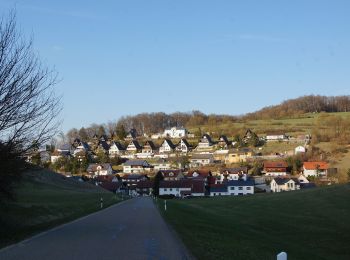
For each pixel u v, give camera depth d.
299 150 130.00
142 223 27.50
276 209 51.09
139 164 149.38
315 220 41.19
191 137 188.75
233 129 179.50
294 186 101.56
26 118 19.03
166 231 22.83
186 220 31.86
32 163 21.05
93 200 57.03
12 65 18.50
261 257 18.11
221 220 39.31
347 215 42.31
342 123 142.88
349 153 117.75
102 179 127.94
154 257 14.48
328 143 129.62
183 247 16.94
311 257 24.53
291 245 28.61
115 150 177.62
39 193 60.31
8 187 21.06
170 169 141.62
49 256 14.29
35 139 19.73
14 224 23.11
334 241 31.88
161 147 172.12
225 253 16.80
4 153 18.33
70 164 145.88
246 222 41.31
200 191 111.12
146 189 123.50
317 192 59.22
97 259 13.90
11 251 15.28
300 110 198.50
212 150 157.75
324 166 108.62
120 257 14.34
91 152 171.62
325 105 199.62
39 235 20.23
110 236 20.25
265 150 142.50
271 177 116.06
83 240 18.61
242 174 120.94
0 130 18.25
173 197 108.06
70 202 47.94
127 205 52.25
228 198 75.62
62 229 23.28
